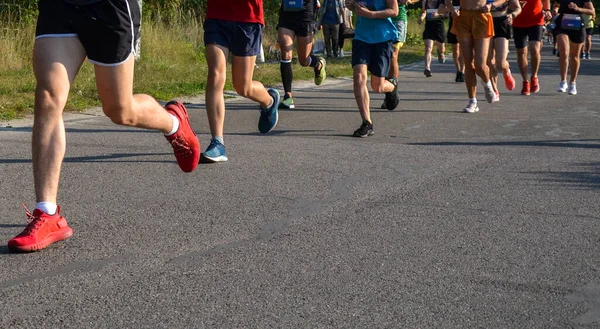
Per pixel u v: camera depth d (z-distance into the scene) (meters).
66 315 3.70
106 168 6.91
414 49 29.44
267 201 5.85
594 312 3.83
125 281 4.15
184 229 5.10
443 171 7.04
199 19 22.67
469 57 11.23
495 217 5.52
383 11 8.80
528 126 9.95
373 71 9.06
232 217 5.41
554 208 5.81
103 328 3.56
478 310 3.83
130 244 4.77
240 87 7.29
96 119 9.82
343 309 3.82
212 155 7.18
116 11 4.69
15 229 5.05
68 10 4.63
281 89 14.09
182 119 5.64
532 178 6.81
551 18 14.59
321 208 5.68
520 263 4.54
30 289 4.02
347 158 7.58
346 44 28.17
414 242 4.91
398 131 9.42
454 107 11.98
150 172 6.78
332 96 13.20
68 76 4.70
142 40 17.61
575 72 14.07
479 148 8.27
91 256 4.54
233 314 3.74
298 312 3.77
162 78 14.01
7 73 13.83
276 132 9.18
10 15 16.75
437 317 3.74
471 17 11.12
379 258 4.58
